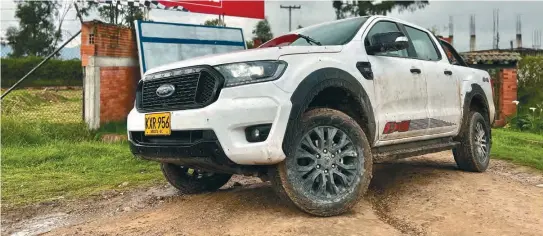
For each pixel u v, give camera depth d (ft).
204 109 10.56
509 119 45.57
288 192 10.85
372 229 10.71
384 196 14.34
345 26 14.55
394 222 11.76
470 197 13.75
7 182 18.22
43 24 105.91
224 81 10.65
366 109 12.60
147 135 11.92
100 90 30.22
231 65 10.78
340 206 11.51
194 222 11.57
